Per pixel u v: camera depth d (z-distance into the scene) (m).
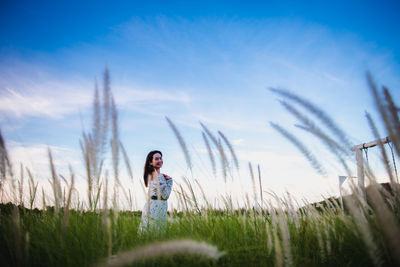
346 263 1.80
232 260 1.80
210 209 2.44
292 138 1.54
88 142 1.83
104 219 1.62
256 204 2.31
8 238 1.86
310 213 2.32
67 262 1.58
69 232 1.88
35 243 1.81
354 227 1.79
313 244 2.12
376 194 1.23
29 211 2.30
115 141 1.71
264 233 2.25
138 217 2.65
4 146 1.85
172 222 2.49
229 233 2.19
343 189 1.50
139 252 1.21
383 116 1.33
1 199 2.13
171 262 1.64
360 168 1.52
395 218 1.52
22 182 2.22
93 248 1.68
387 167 1.56
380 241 1.48
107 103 1.69
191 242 1.27
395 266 1.33
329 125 1.48
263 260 1.75
